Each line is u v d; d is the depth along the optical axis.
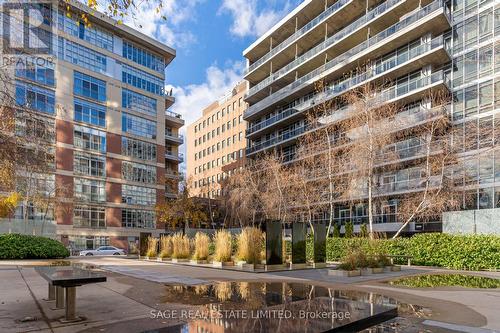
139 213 52.12
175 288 10.44
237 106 74.56
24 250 24.92
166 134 63.50
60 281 6.00
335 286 11.33
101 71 50.03
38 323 6.27
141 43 55.47
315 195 34.66
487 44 32.06
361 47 42.25
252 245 17.64
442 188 26.42
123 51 53.38
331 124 34.06
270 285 11.35
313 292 9.91
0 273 15.09
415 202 29.22
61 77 44.66
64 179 43.81
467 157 28.08
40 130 11.72
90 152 47.34
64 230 42.66
